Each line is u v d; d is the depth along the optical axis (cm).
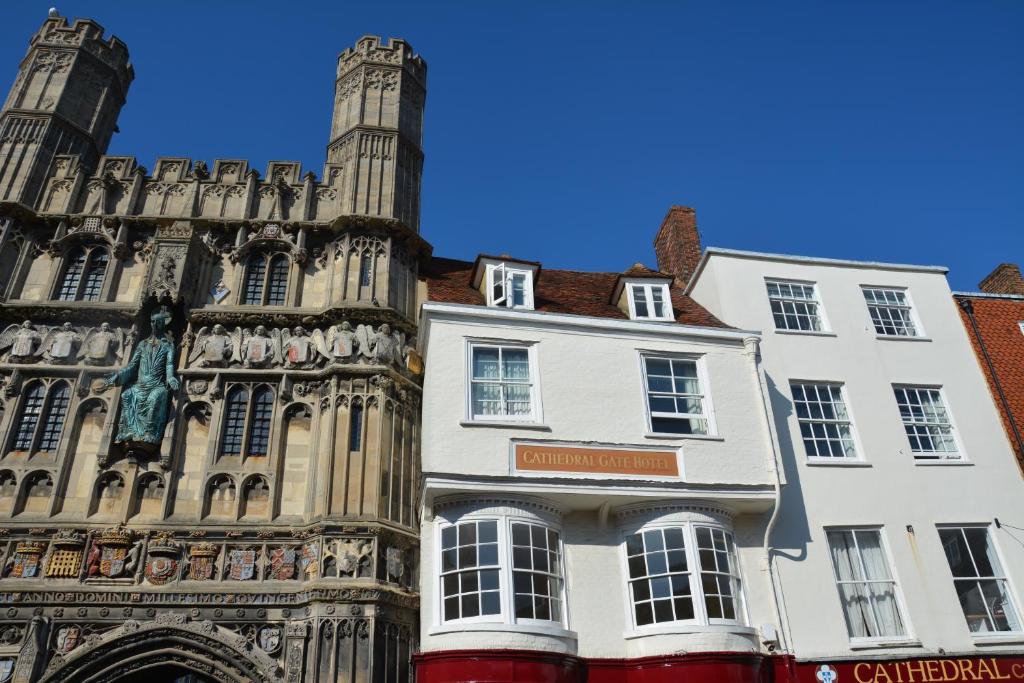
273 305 2027
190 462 1761
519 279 1894
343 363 1848
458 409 1530
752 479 1587
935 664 1509
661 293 1923
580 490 1474
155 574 1588
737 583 1515
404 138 2328
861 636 1541
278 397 1845
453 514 1458
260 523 1678
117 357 1866
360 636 1523
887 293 2070
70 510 1669
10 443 1744
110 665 1511
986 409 1905
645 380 1667
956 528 1712
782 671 1451
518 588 1402
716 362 1722
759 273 1992
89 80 2408
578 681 1381
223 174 2220
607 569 1502
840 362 1875
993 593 1650
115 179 2166
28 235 2047
